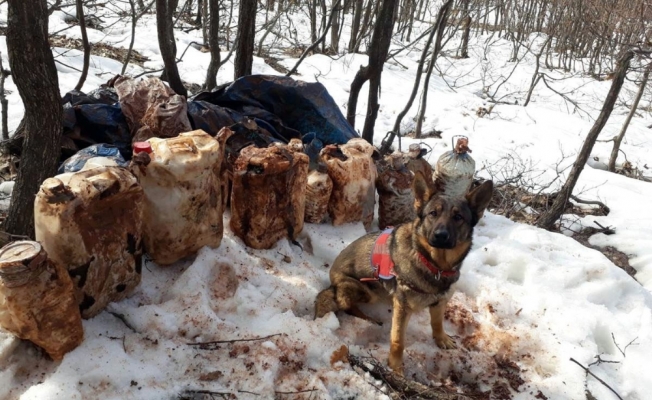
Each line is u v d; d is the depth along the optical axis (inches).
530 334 173.6
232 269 170.2
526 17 1069.1
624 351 174.6
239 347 144.1
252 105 244.5
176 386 130.1
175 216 156.6
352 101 296.0
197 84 481.1
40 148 162.6
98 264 136.6
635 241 312.5
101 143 204.7
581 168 298.0
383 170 217.5
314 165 207.3
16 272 111.3
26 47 149.3
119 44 562.9
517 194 352.5
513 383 156.6
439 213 144.3
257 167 175.0
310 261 195.5
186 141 157.4
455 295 191.8
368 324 167.3
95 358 128.8
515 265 212.5
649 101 730.2
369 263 162.4
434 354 162.9
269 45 732.7
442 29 430.0
